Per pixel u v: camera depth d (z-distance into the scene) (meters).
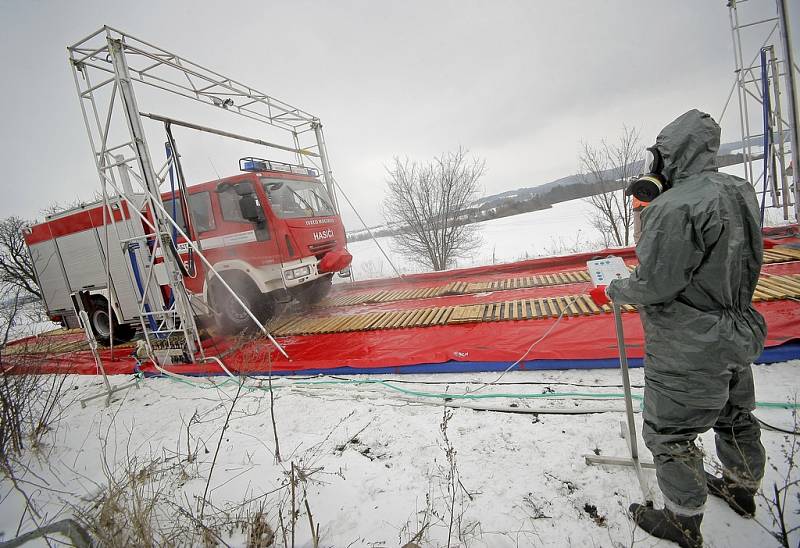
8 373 3.86
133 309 7.33
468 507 2.27
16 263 16.28
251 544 2.18
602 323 4.43
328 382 4.38
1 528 2.74
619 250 7.46
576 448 2.63
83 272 7.82
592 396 3.19
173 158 5.59
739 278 1.62
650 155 1.82
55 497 2.99
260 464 2.96
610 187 14.90
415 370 4.27
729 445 1.92
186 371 5.38
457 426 3.11
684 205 1.55
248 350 5.75
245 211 6.01
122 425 4.24
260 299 6.79
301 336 6.11
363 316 6.61
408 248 17.42
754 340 1.66
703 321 1.63
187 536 2.28
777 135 8.52
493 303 5.93
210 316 7.23
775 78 7.91
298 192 7.35
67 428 4.33
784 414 2.62
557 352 3.77
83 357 7.40
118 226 7.12
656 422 1.84
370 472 2.69
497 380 3.79
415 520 2.23
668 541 1.88
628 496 2.19
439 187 15.83
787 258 5.70
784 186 8.41
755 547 1.79
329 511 2.38
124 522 2.38
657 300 1.68
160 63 6.04
